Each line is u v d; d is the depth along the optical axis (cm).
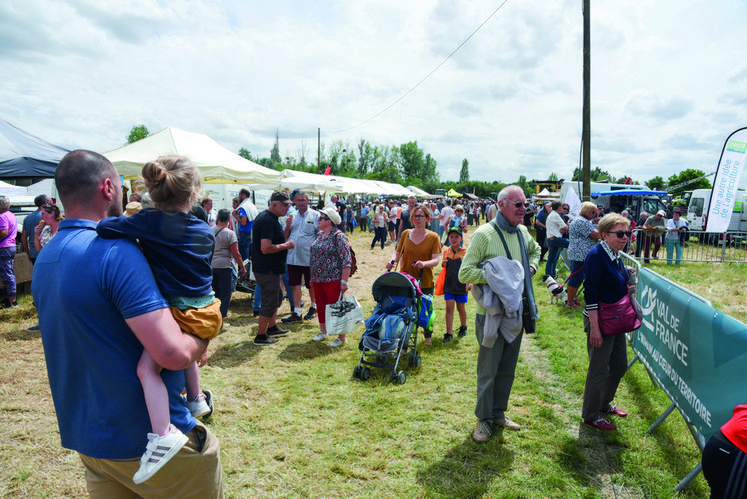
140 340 142
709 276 1153
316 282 585
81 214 154
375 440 362
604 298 359
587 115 1200
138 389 148
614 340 380
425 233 587
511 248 355
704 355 295
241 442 355
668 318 367
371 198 4728
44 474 310
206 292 162
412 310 527
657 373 389
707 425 286
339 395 444
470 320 735
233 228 917
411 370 512
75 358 145
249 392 446
